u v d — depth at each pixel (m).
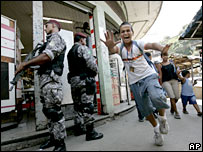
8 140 1.59
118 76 5.14
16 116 2.29
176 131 1.98
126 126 2.40
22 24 4.73
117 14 4.60
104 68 3.17
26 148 1.67
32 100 4.54
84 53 1.88
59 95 1.53
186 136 1.75
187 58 7.67
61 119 1.49
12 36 2.35
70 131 2.12
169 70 3.01
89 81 1.88
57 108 1.50
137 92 1.61
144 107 1.59
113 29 4.60
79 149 1.50
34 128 2.13
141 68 1.57
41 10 2.24
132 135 1.90
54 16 4.34
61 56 1.64
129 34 1.57
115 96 4.48
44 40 2.45
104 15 3.75
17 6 3.79
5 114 2.12
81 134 2.09
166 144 1.52
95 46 3.30
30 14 4.22
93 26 3.35
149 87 1.48
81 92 1.86
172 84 3.05
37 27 2.16
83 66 1.90
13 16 4.24
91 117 1.83
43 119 2.01
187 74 3.38
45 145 1.64
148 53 2.98
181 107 4.35
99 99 3.09
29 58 1.69
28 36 5.62
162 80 3.09
